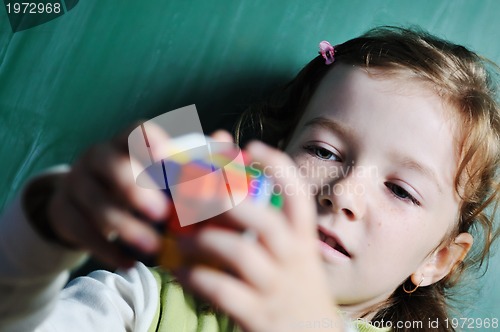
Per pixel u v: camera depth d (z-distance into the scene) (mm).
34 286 435
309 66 994
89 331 703
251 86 999
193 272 340
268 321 349
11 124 932
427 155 843
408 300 1009
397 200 831
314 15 1012
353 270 818
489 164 958
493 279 1062
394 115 849
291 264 354
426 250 897
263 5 997
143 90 963
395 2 1033
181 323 834
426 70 907
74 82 949
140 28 963
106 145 351
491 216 1026
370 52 932
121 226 347
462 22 1049
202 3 979
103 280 807
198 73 981
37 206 405
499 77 1034
